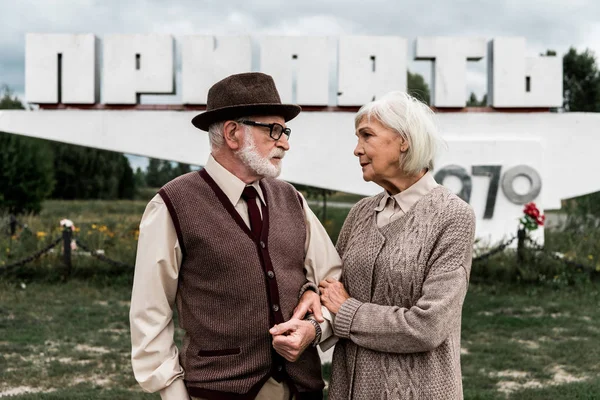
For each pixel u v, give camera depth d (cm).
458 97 952
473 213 232
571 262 927
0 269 933
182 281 246
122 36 916
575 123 964
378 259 236
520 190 956
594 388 496
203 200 242
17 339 646
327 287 249
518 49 951
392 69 944
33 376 536
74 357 591
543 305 798
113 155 3644
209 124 250
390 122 231
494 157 955
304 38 935
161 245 237
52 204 2850
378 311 228
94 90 917
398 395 224
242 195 248
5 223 1168
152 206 243
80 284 916
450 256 223
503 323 714
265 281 238
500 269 923
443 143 243
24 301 815
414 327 217
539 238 950
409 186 241
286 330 230
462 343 639
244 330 236
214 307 238
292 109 252
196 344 241
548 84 956
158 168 5016
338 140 946
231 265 236
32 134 906
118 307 795
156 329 235
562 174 966
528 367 561
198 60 920
